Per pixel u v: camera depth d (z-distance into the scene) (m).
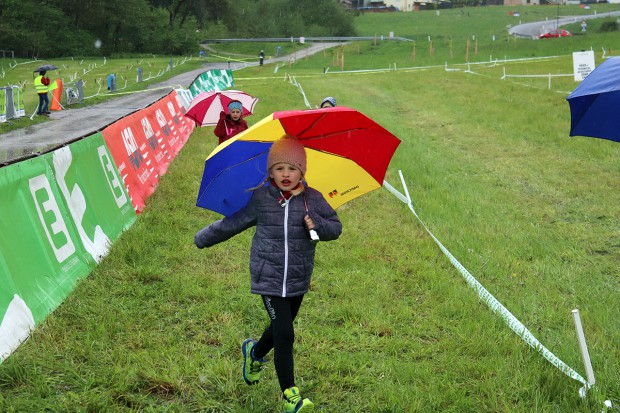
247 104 12.84
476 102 24.45
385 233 8.34
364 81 36.81
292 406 3.75
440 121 20.25
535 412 4.01
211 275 6.47
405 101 26.23
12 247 5.16
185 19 106.44
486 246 7.85
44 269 5.55
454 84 32.25
